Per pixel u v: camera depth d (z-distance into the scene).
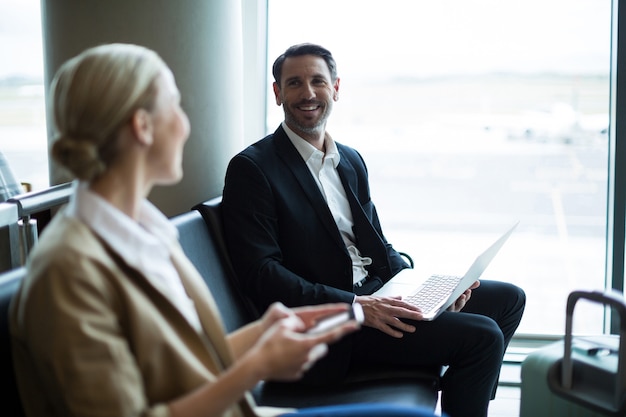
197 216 2.29
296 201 2.41
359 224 2.60
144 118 1.30
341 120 3.52
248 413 1.46
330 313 1.51
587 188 3.40
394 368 2.29
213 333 1.45
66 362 1.15
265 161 2.42
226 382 1.25
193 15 2.62
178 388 1.29
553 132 3.41
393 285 2.50
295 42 3.40
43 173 3.45
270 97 3.46
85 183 1.30
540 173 3.51
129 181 1.33
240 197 2.36
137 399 1.19
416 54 3.43
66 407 1.17
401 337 2.25
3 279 1.43
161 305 1.32
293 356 1.29
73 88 1.27
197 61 2.66
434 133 3.55
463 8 3.36
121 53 1.32
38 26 3.36
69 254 1.20
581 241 3.44
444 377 2.36
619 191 3.17
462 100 3.47
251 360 1.27
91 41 2.53
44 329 1.17
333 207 2.56
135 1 2.52
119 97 1.27
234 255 2.33
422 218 3.70
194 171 2.72
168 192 2.69
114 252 1.27
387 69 3.45
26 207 1.75
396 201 3.69
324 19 3.39
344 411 1.43
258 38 3.30
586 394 1.75
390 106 3.50
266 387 2.19
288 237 2.38
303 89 2.50
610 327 3.32
